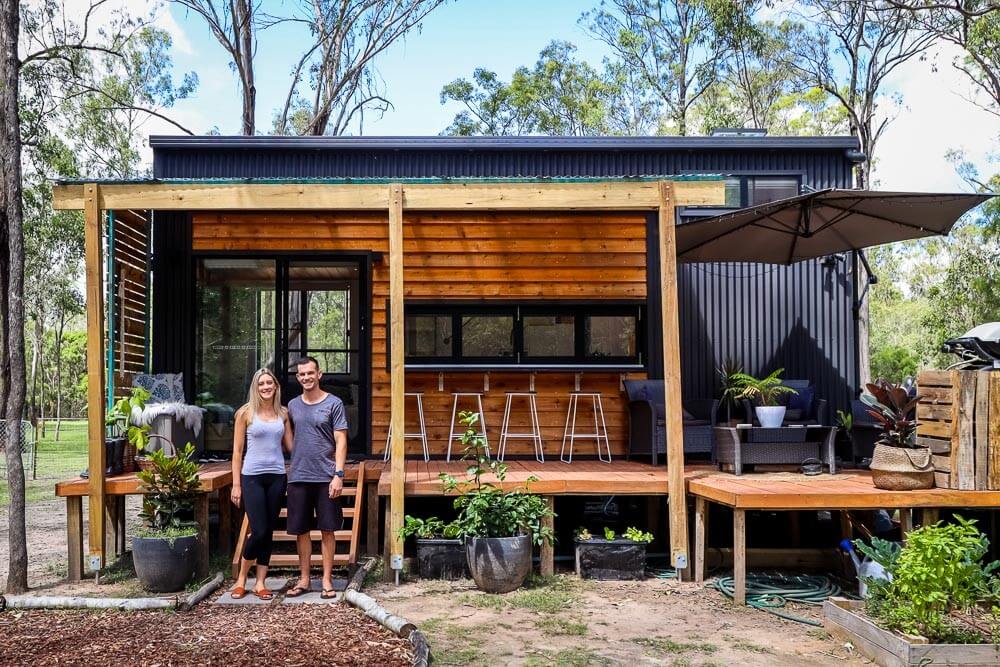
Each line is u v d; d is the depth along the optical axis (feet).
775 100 81.25
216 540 25.38
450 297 27.84
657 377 27.96
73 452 62.85
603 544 20.65
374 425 27.61
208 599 18.57
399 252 20.65
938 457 18.79
